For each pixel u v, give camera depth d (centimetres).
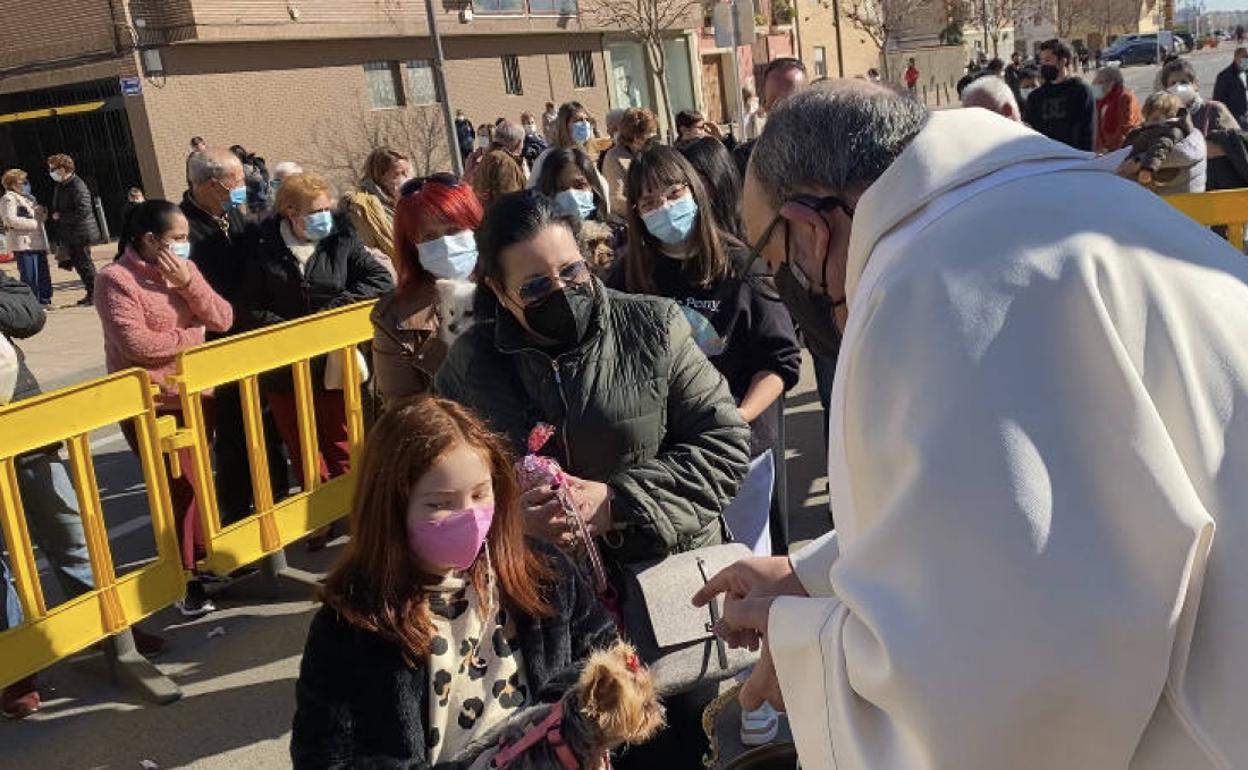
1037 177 127
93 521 377
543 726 181
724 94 3700
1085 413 110
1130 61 5538
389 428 186
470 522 183
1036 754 109
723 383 262
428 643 185
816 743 133
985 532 107
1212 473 109
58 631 367
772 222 150
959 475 109
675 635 233
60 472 398
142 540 553
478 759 188
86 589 405
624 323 252
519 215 237
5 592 383
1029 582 106
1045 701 106
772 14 3928
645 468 246
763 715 288
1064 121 963
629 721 177
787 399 663
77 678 404
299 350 449
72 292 1445
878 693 116
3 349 383
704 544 258
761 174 149
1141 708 108
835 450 138
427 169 2433
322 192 500
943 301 116
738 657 236
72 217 1303
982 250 118
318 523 468
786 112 146
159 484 396
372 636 183
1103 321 111
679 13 3041
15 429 349
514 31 2712
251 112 2119
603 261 395
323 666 184
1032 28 5975
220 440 487
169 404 453
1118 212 121
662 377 249
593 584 233
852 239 136
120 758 351
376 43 2370
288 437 489
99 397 374
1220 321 115
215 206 520
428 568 187
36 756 356
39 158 2150
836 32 4191
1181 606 106
